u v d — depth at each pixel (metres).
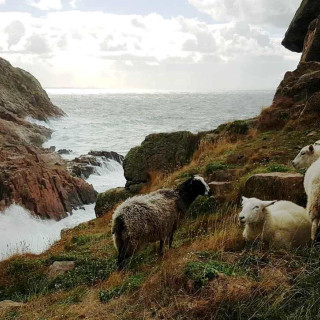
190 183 8.38
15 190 26.33
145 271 7.27
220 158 13.08
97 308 6.03
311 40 22.61
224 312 4.97
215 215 9.37
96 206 17.12
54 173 30.02
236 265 5.91
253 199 6.77
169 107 133.12
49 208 27.12
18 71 85.06
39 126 59.94
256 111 103.12
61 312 6.34
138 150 17.20
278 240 6.45
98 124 75.00
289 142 12.45
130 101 194.12
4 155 32.84
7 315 6.72
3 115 56.75
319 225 6.23
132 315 5.48
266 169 10.09
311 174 6.49
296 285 5.14
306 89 15.45
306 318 4.55
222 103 153.50
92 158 38.00
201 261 6.23
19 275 9.07
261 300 4.95
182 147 16.69
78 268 8.67
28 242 23.08
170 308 5.26
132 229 7.59
